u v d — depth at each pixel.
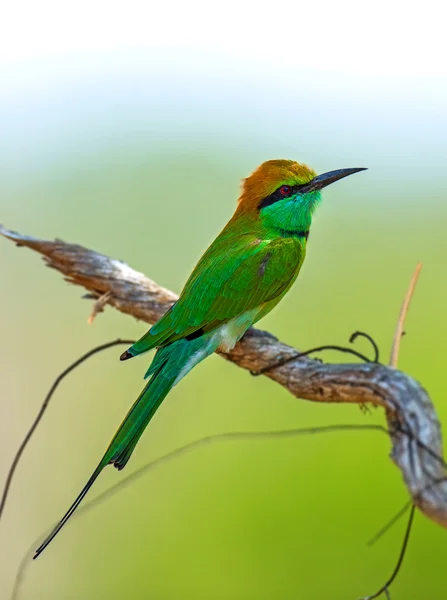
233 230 9.09
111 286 8.78
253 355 8.05
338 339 13.97
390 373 6.22
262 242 8.78
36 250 9.01
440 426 5.90
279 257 8.67
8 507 13.85
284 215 9.07
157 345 7.97
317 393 6.83
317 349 7.04
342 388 6.50
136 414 7.63
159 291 8.73
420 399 5.99
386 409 6.12
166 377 7.96
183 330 8.11
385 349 13.66
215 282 8.35
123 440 7.36
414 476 5.66
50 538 6.52
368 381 6.28
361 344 13.91
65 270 8.94
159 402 7.81
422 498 5.54
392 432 5.94
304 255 9.23
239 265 8.48
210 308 8.23
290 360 7.27
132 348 7.81
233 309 8.30
